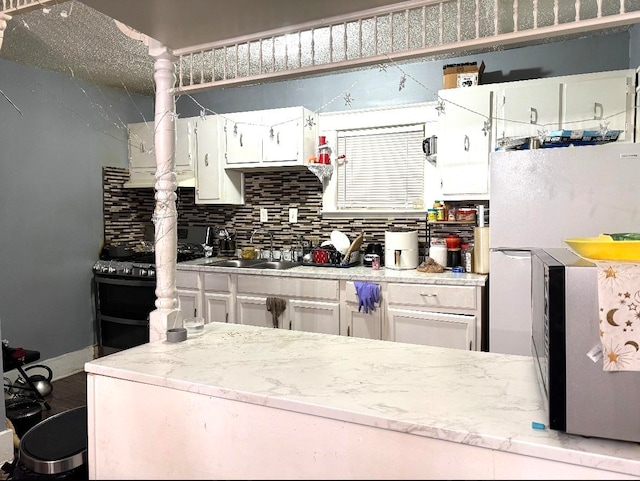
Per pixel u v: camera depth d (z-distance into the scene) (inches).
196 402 51.5
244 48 128.3
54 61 144.1
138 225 188.2
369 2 66.7
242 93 178.1
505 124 127.4
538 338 49.2
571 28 59.6
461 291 122.3
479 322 120.8
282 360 59.7
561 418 38.8
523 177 103.0
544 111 123.5
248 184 179.2
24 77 148.2
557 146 103.3
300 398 47.0
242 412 49.1
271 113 157.8
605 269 37.9
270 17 70.6
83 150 166.9
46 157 154.9
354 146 159.6
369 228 160.2
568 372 38.6
